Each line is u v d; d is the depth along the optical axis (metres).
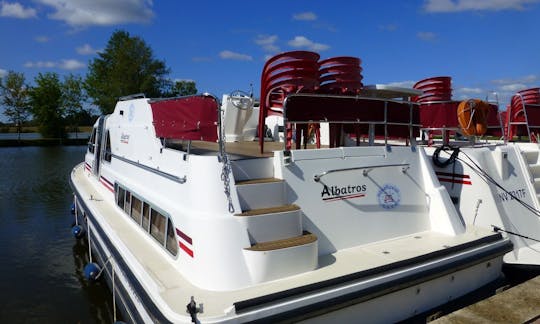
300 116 4.54
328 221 4.46
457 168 6.00
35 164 30.23
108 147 7.99
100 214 6.78
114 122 7.49
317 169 4.45
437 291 4.44
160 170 5.01
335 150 4.59
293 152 4.34
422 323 4.27
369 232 4.73
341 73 5.03
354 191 4.68
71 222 12.91
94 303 7.24
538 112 8.18
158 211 4.79
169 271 4.16
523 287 4.61
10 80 55.53
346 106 4.82
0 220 13.17
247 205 3.98
